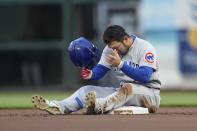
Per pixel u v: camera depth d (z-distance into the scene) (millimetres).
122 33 18062
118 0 44938
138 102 18328
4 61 46625
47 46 46344
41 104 18141
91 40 45438
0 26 46406
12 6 46156
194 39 44250
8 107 25828
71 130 12789
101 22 45281
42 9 46125
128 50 18391
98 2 45406
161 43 44281
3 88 46500
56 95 39375
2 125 14273
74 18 45906
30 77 46656
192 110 22469
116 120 15727
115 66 17828
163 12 44125
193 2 44031
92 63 18688
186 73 44656
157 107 18781
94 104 17938
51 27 46250
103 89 18594
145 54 18203
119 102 18141
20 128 13352
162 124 14422
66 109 18438
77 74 45906
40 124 14516
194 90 44875
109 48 18688
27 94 42500
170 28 44094
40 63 46469
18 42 46375
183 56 44438
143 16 44438
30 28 46312
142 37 44469
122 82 18688
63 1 45969
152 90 18422
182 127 13547
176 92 44031
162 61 44500
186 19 44125
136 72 17828
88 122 15055
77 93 18500
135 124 14398
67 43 46062
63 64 46156
